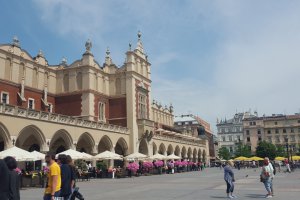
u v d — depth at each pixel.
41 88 46.34
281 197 16.53
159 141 60.09
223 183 27.05
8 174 7.48
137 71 54.91
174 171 54.66
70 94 49.25
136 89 53.66
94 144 41.28
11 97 40.00
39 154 27.78
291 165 54.06
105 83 53.16
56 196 8.97
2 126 28.31
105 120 51.66
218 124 156.50
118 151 52.56
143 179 35.19
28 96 43.03
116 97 53.09
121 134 48.53
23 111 30.62
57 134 36.12
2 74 39.00
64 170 9.60
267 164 16.97
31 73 44.16
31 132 33.00
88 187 25.14
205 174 45.56
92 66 49.56
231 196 16.52
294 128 126.38
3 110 28.44
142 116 54.53
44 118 33.19
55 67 51.41
